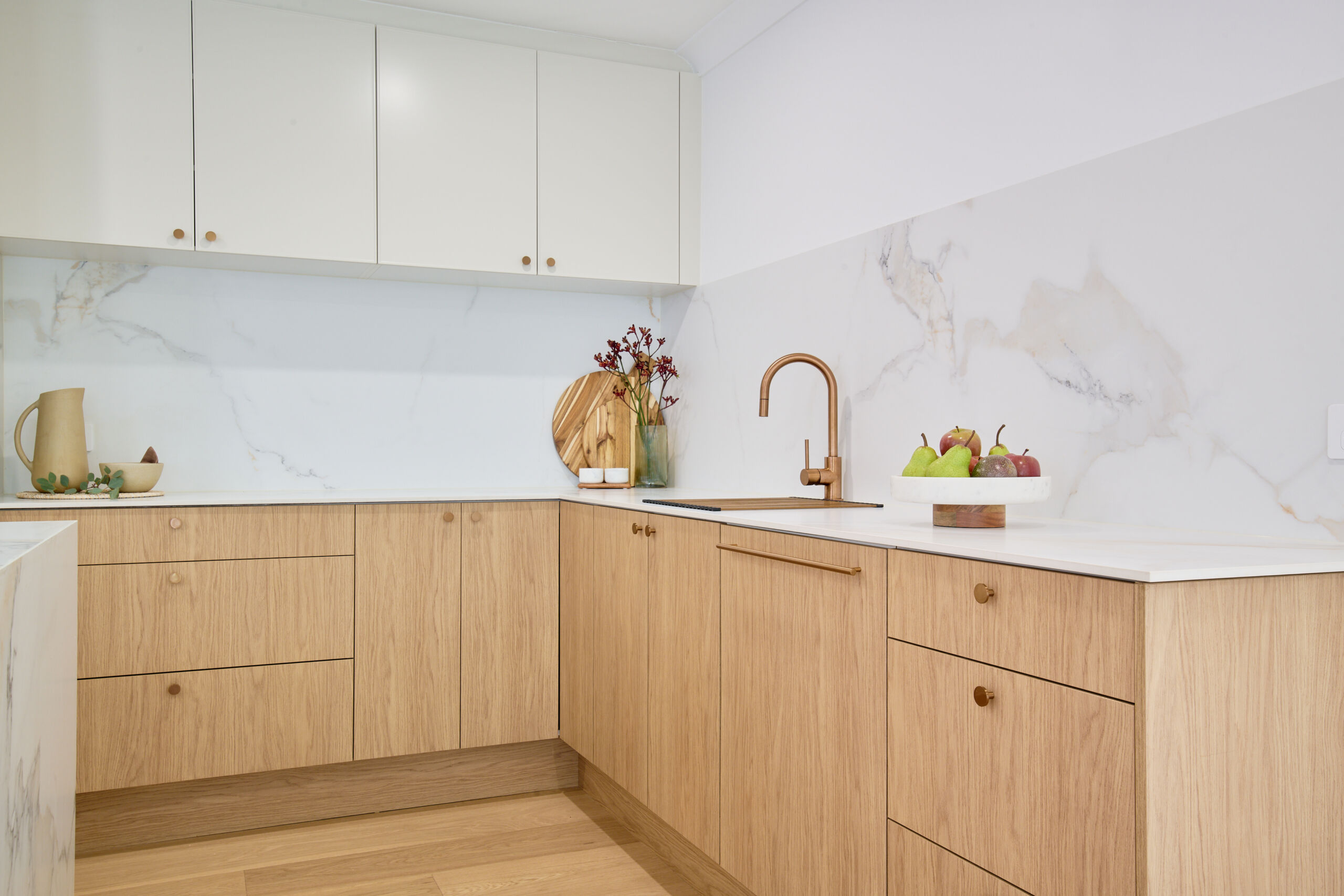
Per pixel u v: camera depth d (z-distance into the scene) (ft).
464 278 10.26
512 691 9.34
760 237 9.49
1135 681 3.48
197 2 8.63
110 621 7.97
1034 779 3.93
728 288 10.02
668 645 7.32
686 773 7.05
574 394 11.24
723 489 10.05
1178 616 3.52
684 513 7.07
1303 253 4.72
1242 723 3.69
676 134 10.57
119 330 9.40
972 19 6.83
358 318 10.34
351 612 8.72
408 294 10.55
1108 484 5.74
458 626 9.12
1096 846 3.63
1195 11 5.26
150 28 8.48
